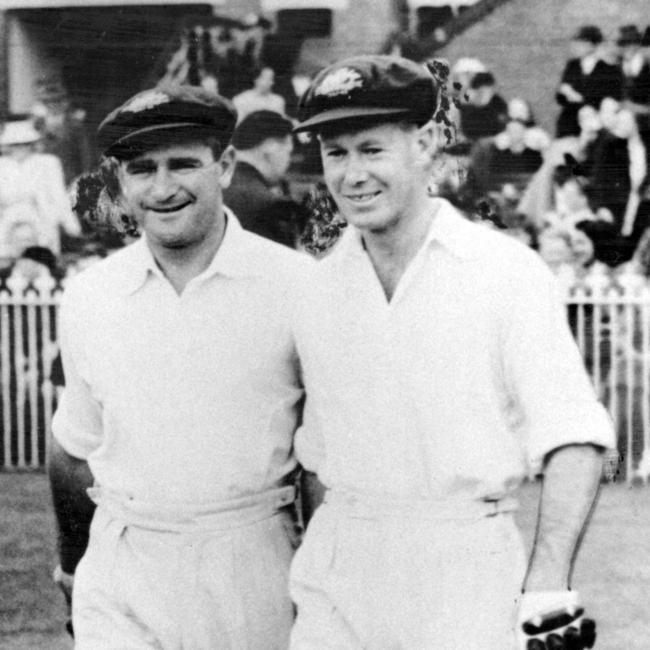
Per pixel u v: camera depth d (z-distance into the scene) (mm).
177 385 2725
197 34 7371
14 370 7234
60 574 3158
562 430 2232
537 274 2340
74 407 2928
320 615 2502
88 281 2816
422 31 7320
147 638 2760
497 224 6918
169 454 2729
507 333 2320
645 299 6895
